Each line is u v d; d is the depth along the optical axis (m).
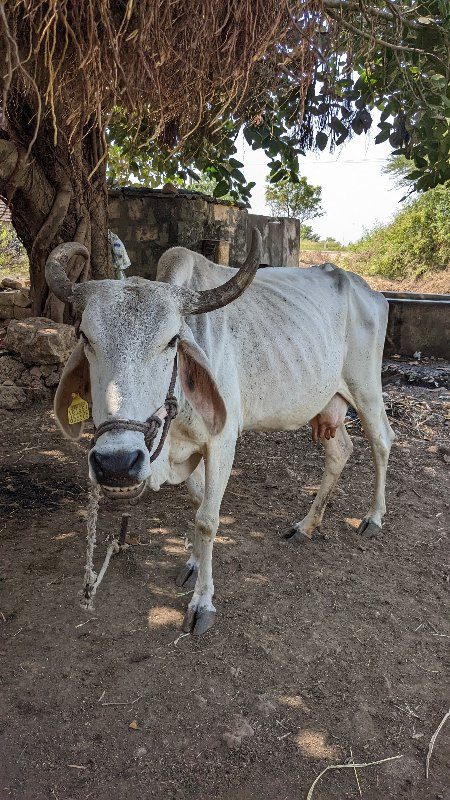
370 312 4.07
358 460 5.52
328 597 3.55
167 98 3.11
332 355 3.80
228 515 4.43
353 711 2.77
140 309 2.54
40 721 2.65
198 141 5.05
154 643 3.12
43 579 3.58
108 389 2.45
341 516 4.51
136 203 10.26
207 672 2.95
